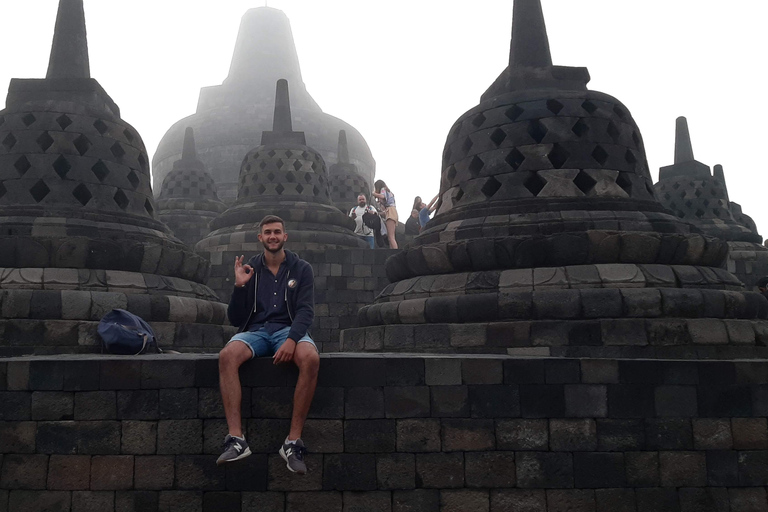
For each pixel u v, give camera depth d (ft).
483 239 32.19
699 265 32.50
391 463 20.97
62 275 33.27
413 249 34.42
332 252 53.78
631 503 21.11
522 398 21.38
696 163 73.82
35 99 38.27
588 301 29.55
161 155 148.97
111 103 41.06
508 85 36.37
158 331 33.94
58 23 40.14
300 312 20.81
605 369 21.61
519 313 30.30
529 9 37.35
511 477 21.07
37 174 36.04
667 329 28.89
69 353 31.55
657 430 21.48
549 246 31.24
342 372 21.24
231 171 142.00
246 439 20.80
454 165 36.58
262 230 21.40
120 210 37.45
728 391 21.74
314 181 67.00
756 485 21.44
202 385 21.12
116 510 20.66
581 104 34.71
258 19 164.25
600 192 33.60
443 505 20.89
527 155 34.17
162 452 20.88
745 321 29.81
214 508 20.62
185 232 84.33
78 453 20.95
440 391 21.33
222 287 53.52
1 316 31.65
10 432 21.12
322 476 20.80
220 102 155.84
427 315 31.99
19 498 20.85
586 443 21.30
